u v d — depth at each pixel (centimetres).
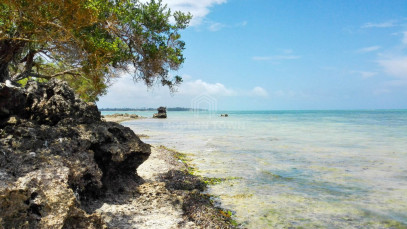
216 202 905
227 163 1557
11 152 562
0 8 994
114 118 7844
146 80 1440
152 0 1412
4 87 654
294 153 1927
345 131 3947
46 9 1022
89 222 528
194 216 703
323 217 793
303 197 967
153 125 5447
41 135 659
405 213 823
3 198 444
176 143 2477
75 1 995
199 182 1110
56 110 777
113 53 1309
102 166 769
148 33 1352
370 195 994
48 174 542
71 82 2408
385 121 7081
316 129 4397
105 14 1304
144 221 643
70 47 1271
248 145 2352
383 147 2242
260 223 748
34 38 1262
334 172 1347
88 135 743
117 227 600
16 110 729
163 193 796
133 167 877
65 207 499
